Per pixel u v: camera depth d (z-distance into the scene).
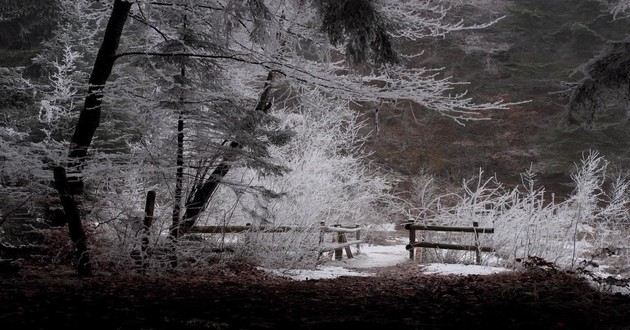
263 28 8.39
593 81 7.88
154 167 9.05
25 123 11.48
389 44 7.59
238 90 11.24
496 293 7.19
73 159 8.26
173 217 9.79
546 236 12.66
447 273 10.70
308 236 11.98
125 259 9.04
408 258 13.91
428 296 6.92
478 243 12.76
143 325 4.76
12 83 10.96
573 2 36.31
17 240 10.68
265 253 11.26
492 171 28.58
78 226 8.42
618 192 15.06
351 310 5.86
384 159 29.03
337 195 15.24
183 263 9.88
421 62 33.25
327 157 15.87
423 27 9.73
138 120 9.43
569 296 6.91
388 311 5.84
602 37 33.41
